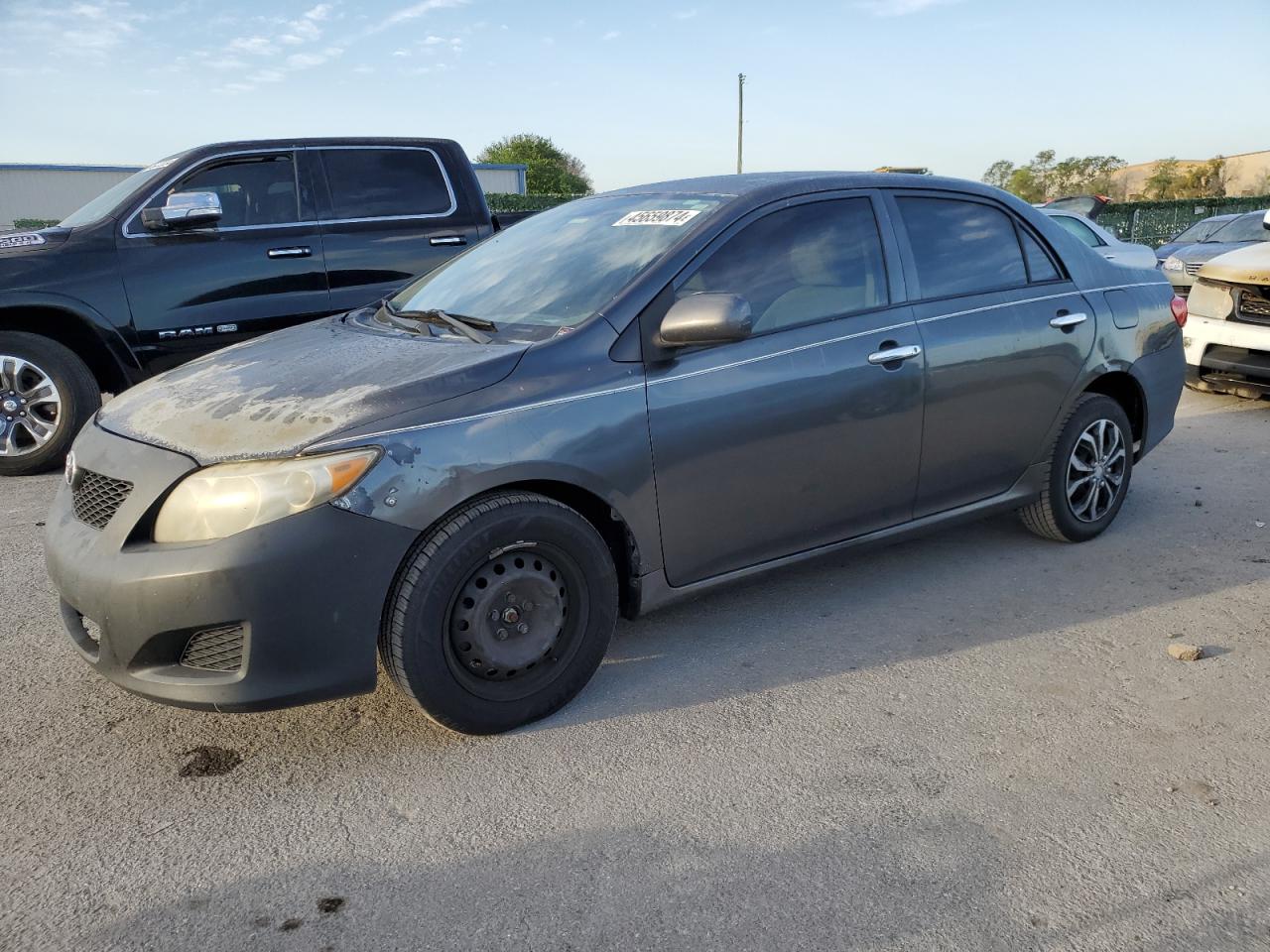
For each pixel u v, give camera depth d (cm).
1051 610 387
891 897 227
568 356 302
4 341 589
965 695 321
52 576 288
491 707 292
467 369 290
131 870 241
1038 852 242
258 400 289
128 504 269
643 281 321
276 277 650
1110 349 439
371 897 230
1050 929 216
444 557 274
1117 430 452
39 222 2814
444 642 280
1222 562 434
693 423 318
